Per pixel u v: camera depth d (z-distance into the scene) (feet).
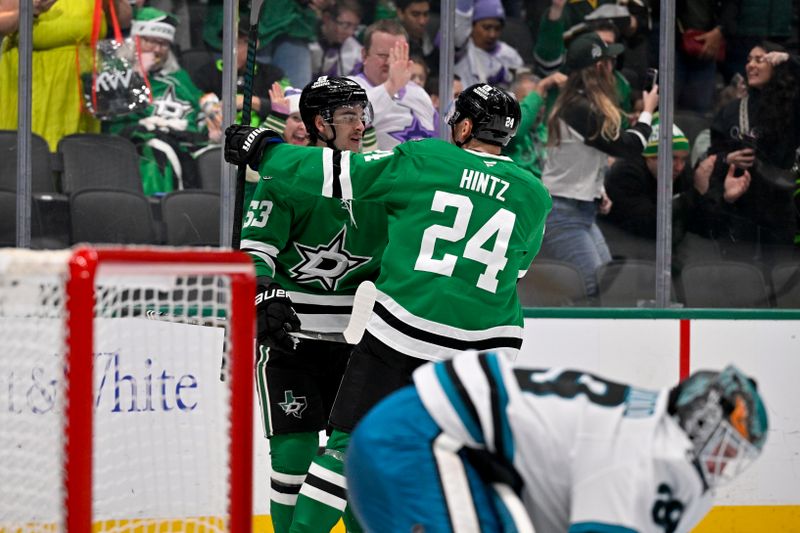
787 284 60.34
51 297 29.78
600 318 54.39
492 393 26.22
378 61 60.34
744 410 24.12
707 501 25.23
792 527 56.08
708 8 62.08
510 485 26.48
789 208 61.00
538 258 59.67
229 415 29.32
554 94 61.82
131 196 57.00
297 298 44.45
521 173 40.55
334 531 53.47
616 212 59.93
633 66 61.93
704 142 61.52
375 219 43.39
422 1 61.77
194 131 59.26
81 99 57.88
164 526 41.11
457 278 39.06
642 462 24.00
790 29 62.49
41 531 34.04
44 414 34.55
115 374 45.24
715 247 60.70
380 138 60.49
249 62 43.52
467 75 63.98
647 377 54.95
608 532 23.70
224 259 28.66
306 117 43.01
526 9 63.10
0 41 57.00
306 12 60.13
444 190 39.24
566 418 25.18
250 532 29.45
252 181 54.39
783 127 61.72
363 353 40.14
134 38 58.59
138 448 43.80
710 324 55.57
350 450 28.04
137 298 45.27
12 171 56.95
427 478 26.48
